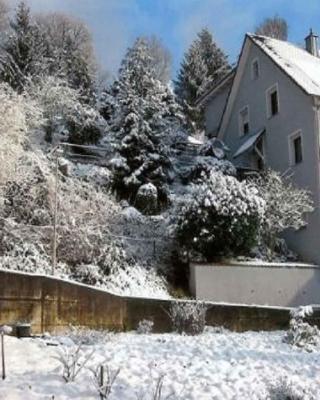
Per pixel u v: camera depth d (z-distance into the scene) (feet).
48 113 79.36
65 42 133.39
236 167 79.46
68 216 53.11
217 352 33.14
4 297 36.04
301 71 78.69
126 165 70.18
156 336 38.83
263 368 29.48
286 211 66.95
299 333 38.93
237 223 57.62
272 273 61.52
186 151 86.53
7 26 112.68
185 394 22.53
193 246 57.93
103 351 29.81
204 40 160.56
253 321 46.91
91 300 39.75
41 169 53.01
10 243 50.83
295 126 74.95
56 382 21.98
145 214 66.85
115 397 20.74
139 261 57.93
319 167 69.15
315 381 27.27
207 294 57.00
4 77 84.33
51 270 50.44
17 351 27.61
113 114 89.20
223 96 103.35
